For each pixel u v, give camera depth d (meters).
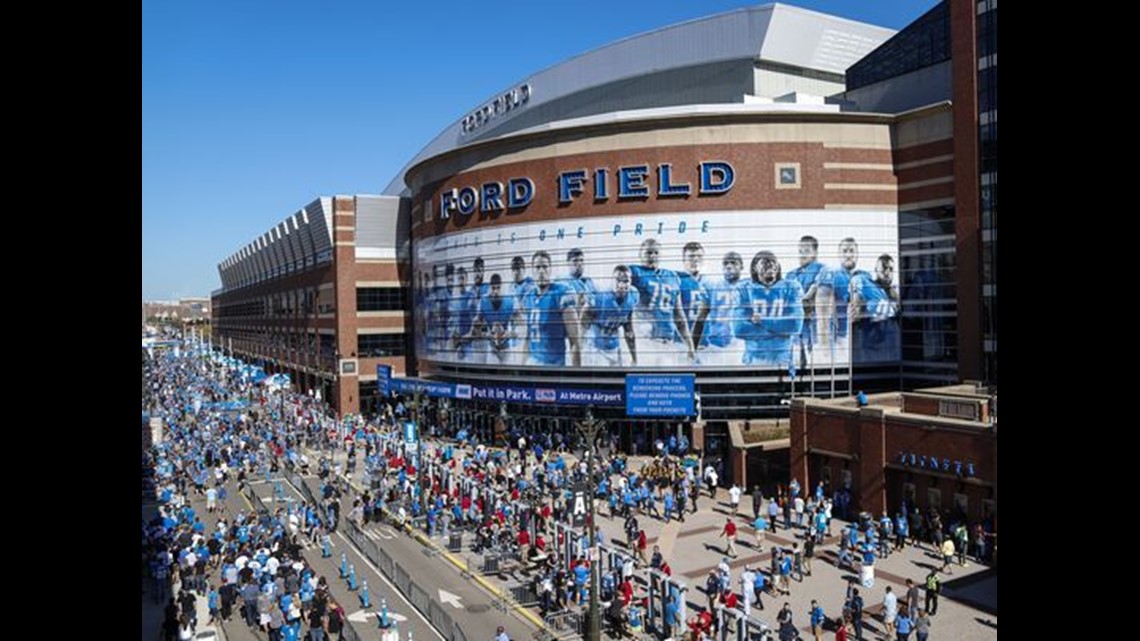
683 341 61.12
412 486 49.16
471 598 32.78
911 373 61.78
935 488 37.88
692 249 61.03
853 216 61.31
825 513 38.53
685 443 58.69
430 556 39.03
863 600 30.22
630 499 43.47
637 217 62.12
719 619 26.58
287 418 81.31
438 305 75.44
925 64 65.50
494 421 69.19
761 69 75.31
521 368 67.00
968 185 56.09
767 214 60.47
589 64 88.56
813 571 34.06
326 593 29.48
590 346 63.47
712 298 60.72
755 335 60.50
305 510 44.03
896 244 62.34
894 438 39.47
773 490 48.38
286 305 121.62
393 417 82.06
